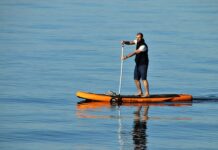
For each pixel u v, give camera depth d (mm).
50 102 60438
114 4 185500
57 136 47156
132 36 116188
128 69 83062
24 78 74000
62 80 73438
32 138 46469
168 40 110875
